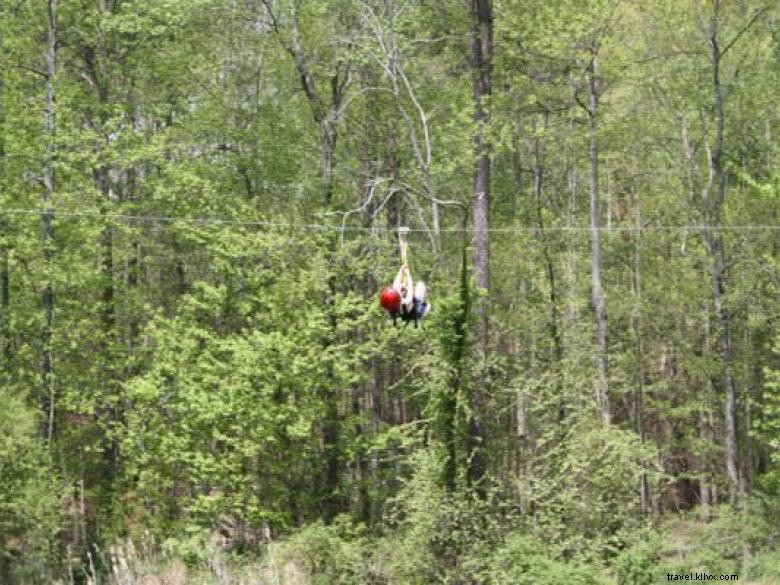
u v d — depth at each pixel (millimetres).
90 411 24469
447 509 19078
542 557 18188
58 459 25859
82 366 26031
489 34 22141
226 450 24578
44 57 26031
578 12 24234
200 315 25969
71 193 24484
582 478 20359
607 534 20703
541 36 23938
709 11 25531
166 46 27250
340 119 25906
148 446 25156
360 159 28375
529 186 35719
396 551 20156
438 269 23859
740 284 28484
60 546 26562
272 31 26328
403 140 27625
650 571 19234
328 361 24828
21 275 25156
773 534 24000
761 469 37062
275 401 24766
